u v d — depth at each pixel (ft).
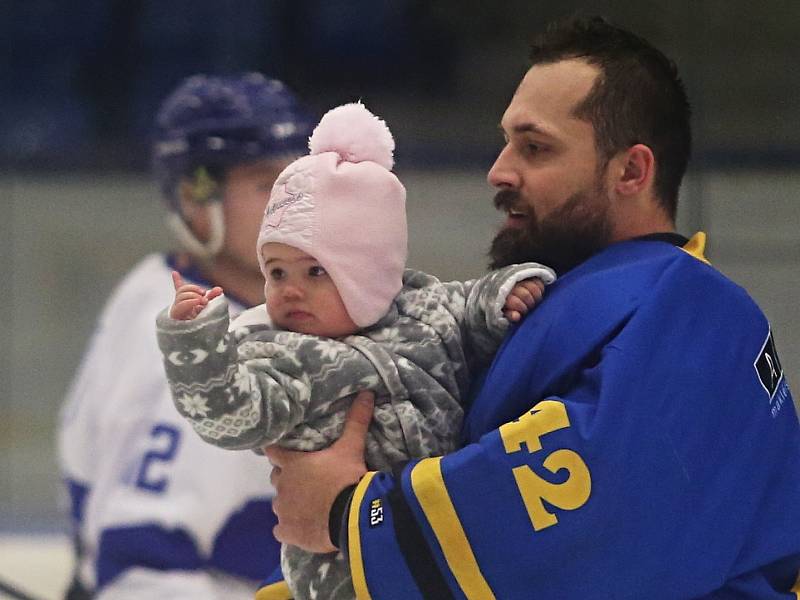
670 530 17.11
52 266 64.54
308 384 18.52
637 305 18.13
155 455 27.91
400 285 19.67
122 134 82.79
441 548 17.04
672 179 20.66
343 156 19.66
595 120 19.62
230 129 31.45
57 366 63.98
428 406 18.98
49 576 50.06
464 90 77.30
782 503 18.74
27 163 65.51
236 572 27.30
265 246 19.36
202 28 81.35
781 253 54.24
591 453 16.87
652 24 67.72
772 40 66.39
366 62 78.79
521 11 76.64
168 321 17.44
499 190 20.34
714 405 17.87
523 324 19.04
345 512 17.95
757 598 18.65
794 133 65.21
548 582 16.90
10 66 83.66
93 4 82.69
